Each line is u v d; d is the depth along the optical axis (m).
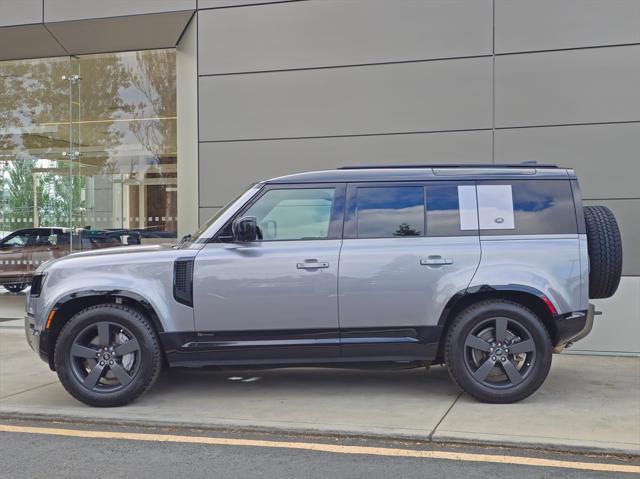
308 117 9.09
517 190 5.87
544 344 5.63
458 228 5.80
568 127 8.31
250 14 9.27
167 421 5.30
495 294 5.75
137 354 5.70
